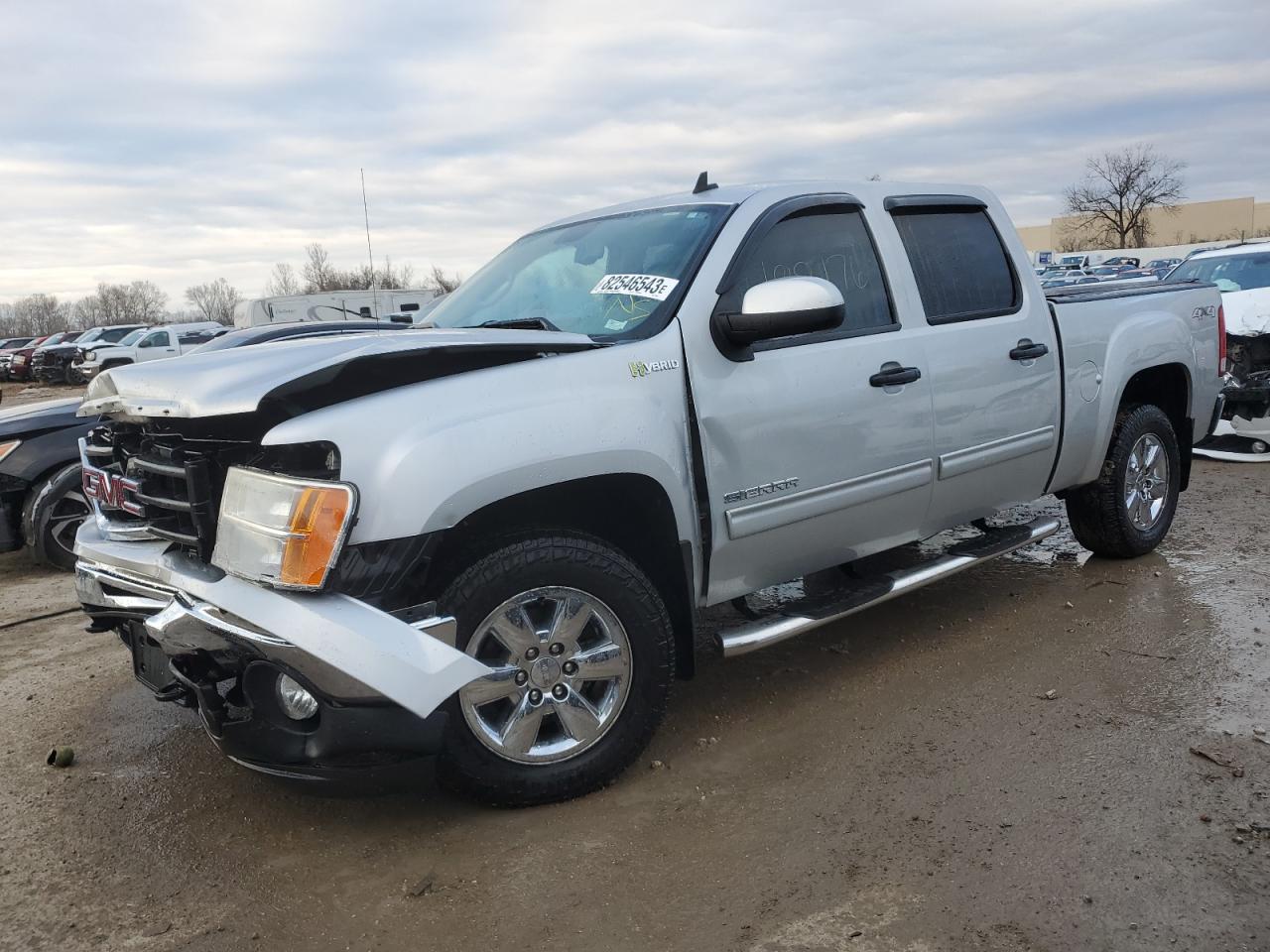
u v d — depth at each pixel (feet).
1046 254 163.94
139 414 9.86
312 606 8.61
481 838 10.01
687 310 11.37
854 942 8.15
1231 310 27.63
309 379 9.05
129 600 10.45
